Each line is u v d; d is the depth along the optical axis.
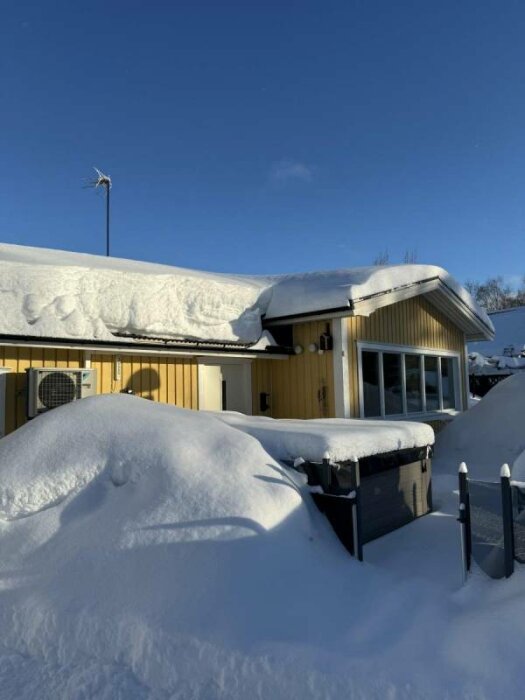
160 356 8.91
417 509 6.30
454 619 3.66
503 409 10.37
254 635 3.35
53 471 4.51
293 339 10.30
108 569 3.79
